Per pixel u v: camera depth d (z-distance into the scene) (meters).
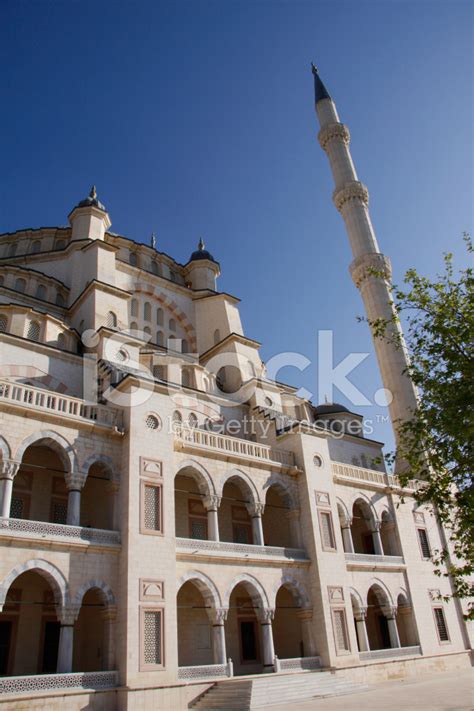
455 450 19.55
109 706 20.55
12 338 30.38
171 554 24.48
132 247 48.81
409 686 28.00
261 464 31.19
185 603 29.50
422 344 21.02
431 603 37.53
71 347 35.53
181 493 31.62
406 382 48.69
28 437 23.25
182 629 28.78
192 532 31.20
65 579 21.81
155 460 25.98
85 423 24.92
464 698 21.20
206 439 29.66
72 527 22.88
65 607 21.39
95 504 27.70
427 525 40.75
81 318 37.62
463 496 19.36
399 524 38.53
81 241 42.53
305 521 31.52
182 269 52.09
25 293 38.78
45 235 46.81
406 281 21.80
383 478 39.34
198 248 53.72
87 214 44.97
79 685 20.45
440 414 19.67
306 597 29.53
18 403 23.25
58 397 24.95
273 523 34.66
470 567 20.05
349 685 27.36
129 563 22.98
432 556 39.44
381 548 36.50
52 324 34.38
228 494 34.00
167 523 25.03
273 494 35.47
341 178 60.16
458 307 20.61
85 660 25.58
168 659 22.44
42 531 22.00
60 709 19.42
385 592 34.84
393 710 18.86
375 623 38.16
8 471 22.22
